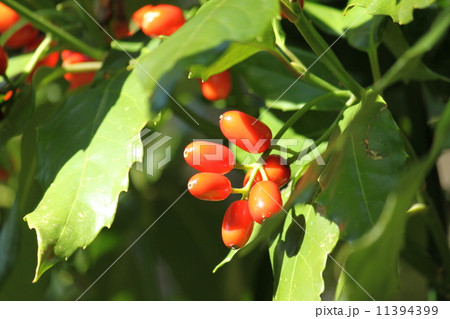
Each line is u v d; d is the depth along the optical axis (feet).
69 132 1.26
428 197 1.34
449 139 0.96
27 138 1.45
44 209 1.20
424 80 1.44
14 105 1.38
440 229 1.36
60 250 1.18
